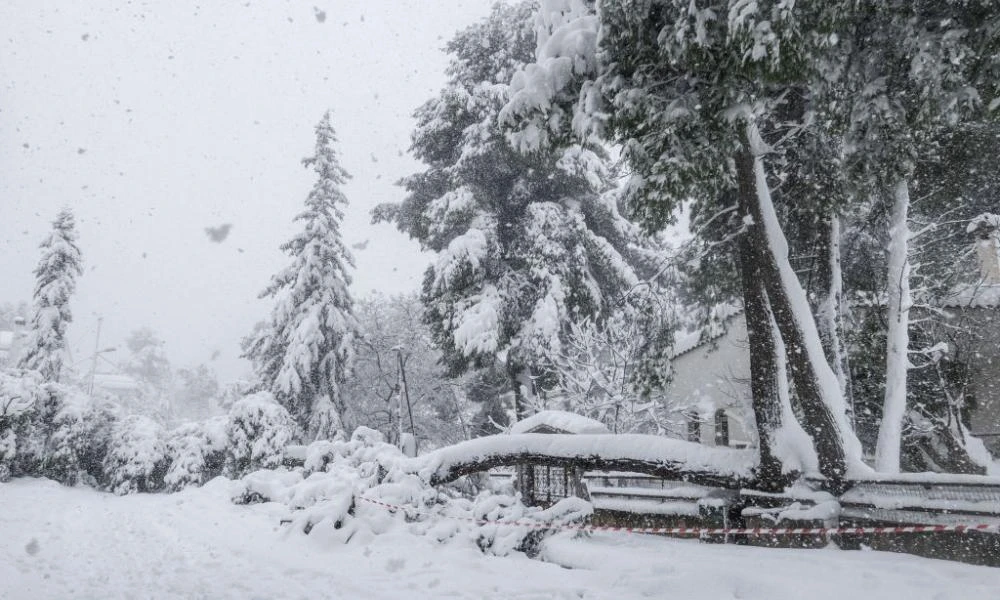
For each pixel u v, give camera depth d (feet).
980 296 59.88
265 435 74.54
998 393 57.72
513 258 94.32
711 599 20.71
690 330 96.17
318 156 112.88
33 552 28.43
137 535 34.24
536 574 24.94
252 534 34.35
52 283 114.01
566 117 40.11
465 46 98.78
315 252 108.06
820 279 47.06
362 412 127.65
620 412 64.44
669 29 32.81
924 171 51.29
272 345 109.81
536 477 41.60
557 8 42.01
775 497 33.86
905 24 32.78
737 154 38.50
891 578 22.50
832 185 44.19
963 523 27.40
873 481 31.99
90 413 82.84
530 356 80.64
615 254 87.45
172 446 77.66
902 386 43.24
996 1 30.35
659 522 39.17
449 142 99.09
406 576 24.52
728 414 78.84
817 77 34.94
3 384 74.33
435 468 38.06
